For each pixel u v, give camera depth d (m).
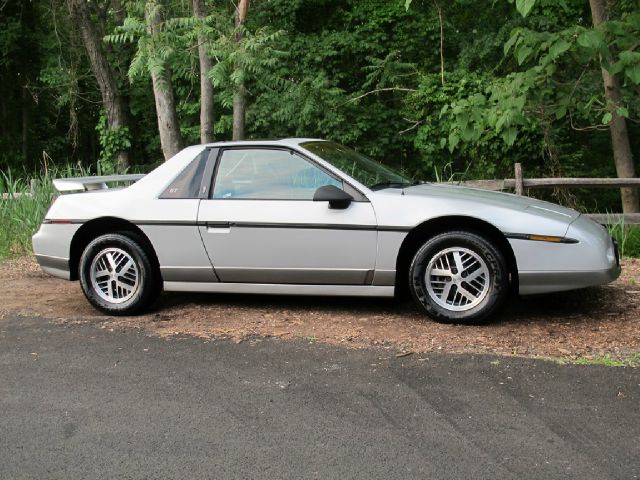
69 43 23.16
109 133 22.30
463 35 18.08
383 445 3.47
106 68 22.31
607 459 3.27
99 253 6.16
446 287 5.50
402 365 4.62
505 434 3.56
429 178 19.38
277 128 18.89
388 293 5.63
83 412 3.97
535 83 9.51
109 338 5.44
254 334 5.43
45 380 4.50
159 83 11.07
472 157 16.12
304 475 3.19
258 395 4.17
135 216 6.02
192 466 3.30
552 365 4.54
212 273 5.93
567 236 5.25
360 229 5.55
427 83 17.20
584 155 16.81
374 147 18.70
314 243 5.64
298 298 6.56
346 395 4.14
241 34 11.21
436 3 16.80
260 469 3.26
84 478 3.20
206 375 4.54
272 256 5.75
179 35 10.88
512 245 5.30
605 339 5.04
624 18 9.13
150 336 5.47
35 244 6.41
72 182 6.40
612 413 3.78
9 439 3.63
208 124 11.24
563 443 3.45
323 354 4.90
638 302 6.01
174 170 6.12
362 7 19.70
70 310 6.42
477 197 5.71
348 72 19.55
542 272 5.28
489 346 4.96
